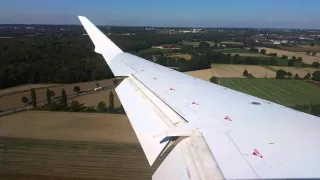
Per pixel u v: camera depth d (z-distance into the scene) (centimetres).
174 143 505
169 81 863
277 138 449
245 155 396
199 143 448
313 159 386
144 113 670
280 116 556
